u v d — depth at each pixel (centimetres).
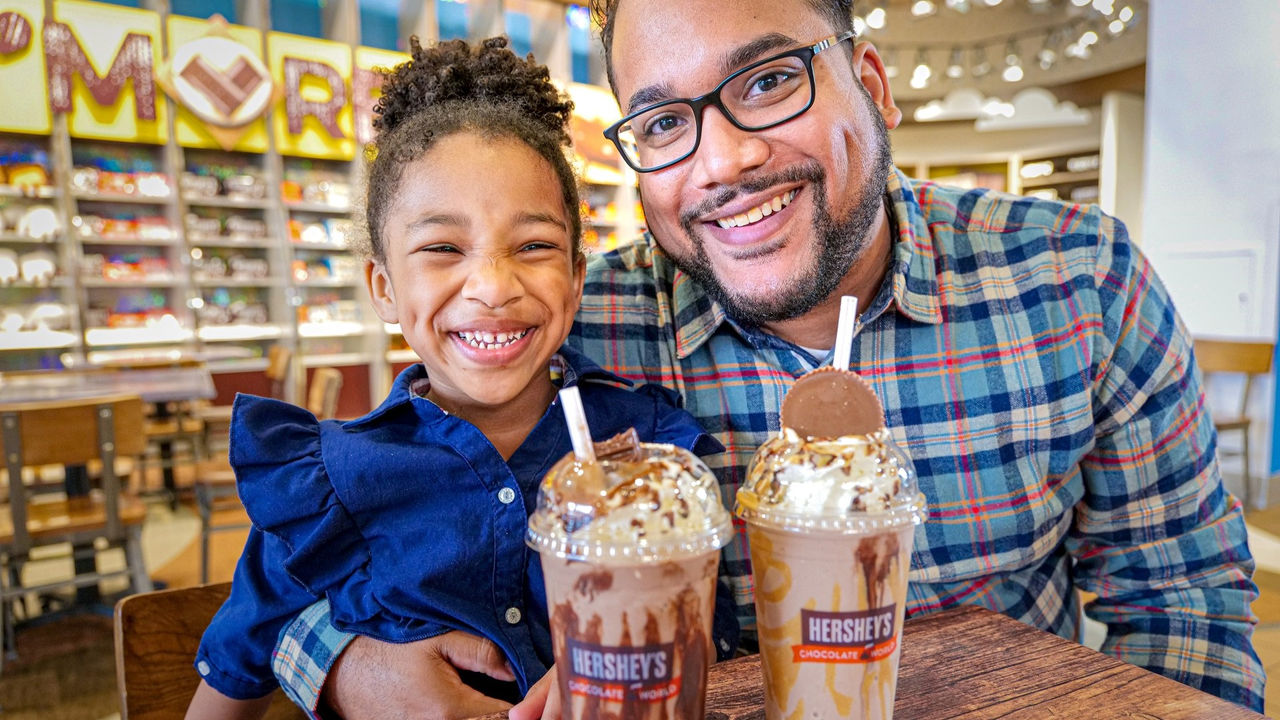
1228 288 505
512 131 100
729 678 79
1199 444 123
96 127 597
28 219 580
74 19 584
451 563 96
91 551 330
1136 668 79
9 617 288
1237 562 120
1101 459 125
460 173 95
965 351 119
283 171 681
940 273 121
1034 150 1036
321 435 105
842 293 112
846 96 100
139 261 627
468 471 100
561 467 57
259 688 102
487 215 95
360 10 705
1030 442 117
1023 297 120
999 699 74
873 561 58
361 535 99
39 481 413
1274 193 482
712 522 55
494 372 97
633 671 54
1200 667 112
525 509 100
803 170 97
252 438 100
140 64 607
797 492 58
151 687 107
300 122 670
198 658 102
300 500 97
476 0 711
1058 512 120
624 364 125
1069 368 118
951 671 80
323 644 91
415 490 98
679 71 97
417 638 90
